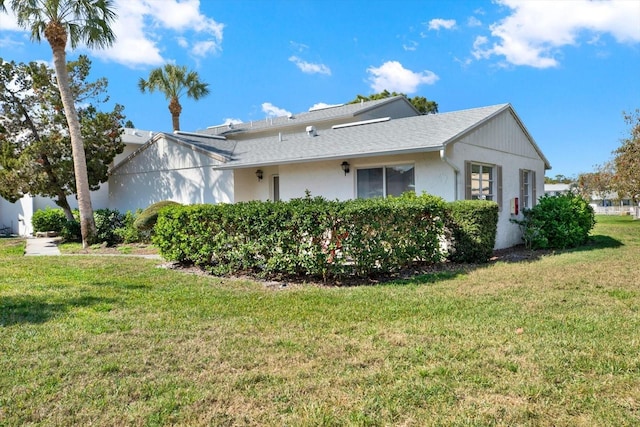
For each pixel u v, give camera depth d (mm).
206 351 3945
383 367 3533
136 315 5164
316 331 4488
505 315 4969
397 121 13398
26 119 15898
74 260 10203
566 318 4820
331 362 3664
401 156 10508
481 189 11180
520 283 6766
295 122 18797
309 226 6953
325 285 6895
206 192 14625
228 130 21047
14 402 2986
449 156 9680
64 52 13352
